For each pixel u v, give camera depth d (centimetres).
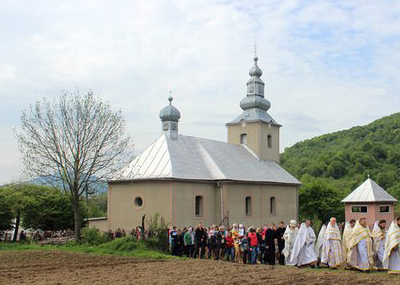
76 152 3197
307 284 1498
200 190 3691
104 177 3281
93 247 2683
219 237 2444
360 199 4650
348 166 9188
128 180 3591
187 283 1538
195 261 2192
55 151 3181
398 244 1734
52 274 1781
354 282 1530
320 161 9706
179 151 3862
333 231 1898
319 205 5919
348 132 12194
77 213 3127
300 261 1958
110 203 3728
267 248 2250
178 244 2566
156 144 3888
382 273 1769
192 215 3588
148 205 3522
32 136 3183
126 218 3625
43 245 3011
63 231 4631
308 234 1964
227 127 4981
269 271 1816
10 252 2531
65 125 3209
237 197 3931
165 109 4272
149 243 2684
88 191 3409
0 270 1889
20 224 4834
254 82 4981
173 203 3425
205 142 4294
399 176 8450
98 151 3231
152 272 1809
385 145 9500
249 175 4184
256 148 4759
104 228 4025
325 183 6231
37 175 3198
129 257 2338
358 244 1816
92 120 3250
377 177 8331
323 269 1908
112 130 3300
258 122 4772
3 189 4525
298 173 9656
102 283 1559
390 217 4778
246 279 1608
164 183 3466
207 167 3947
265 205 4328
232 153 4450
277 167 4856
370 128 11825
